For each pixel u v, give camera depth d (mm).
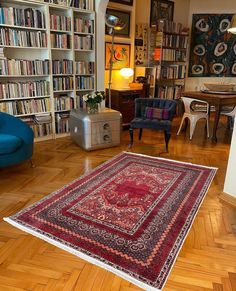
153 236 1902
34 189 2596
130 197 2449
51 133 4215
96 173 2973
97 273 1572
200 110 4613
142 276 1553
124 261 1663
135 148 3885
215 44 6141
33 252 1733
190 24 6188
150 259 1685
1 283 1496
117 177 2871
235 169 2297
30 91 3846
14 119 3027
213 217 2164
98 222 2057
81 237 1879
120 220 2088
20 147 2844
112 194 2498
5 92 3625
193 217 2148
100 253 1727
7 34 3447
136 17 5117
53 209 2232
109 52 4762
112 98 4688
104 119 3650
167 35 5395
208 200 2432
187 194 2527
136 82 5059
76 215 2148
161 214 2180
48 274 1562
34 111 3965
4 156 2719
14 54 3824
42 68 3867
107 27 4598
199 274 1580
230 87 4543
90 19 4281
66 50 4156
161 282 1514
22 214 2160
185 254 1737
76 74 4262
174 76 5848
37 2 3602
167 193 2537
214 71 6312
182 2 5926
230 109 4605
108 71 4855
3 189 2594
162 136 4531
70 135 4172
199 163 3330
